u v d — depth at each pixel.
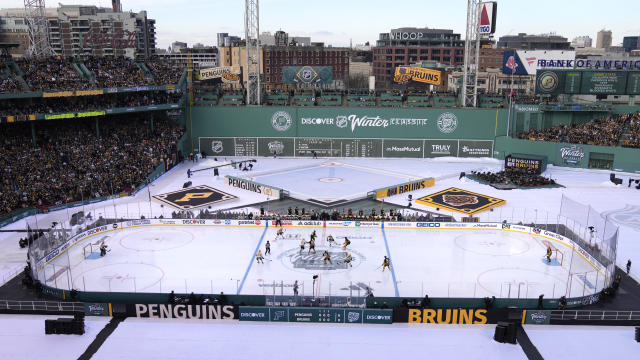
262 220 59.41
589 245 47.94
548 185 78.69
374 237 55.75
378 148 101.94
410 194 74.12
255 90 107.00
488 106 102.38
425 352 33.44
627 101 110.56
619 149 87.00
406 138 101.12
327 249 51.81
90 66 92.00
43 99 83.69
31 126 78.31
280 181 82.00
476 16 98.88
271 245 52.91
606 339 35.06
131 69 96.81
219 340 34.75
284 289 41.88
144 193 74.38
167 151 91.38
